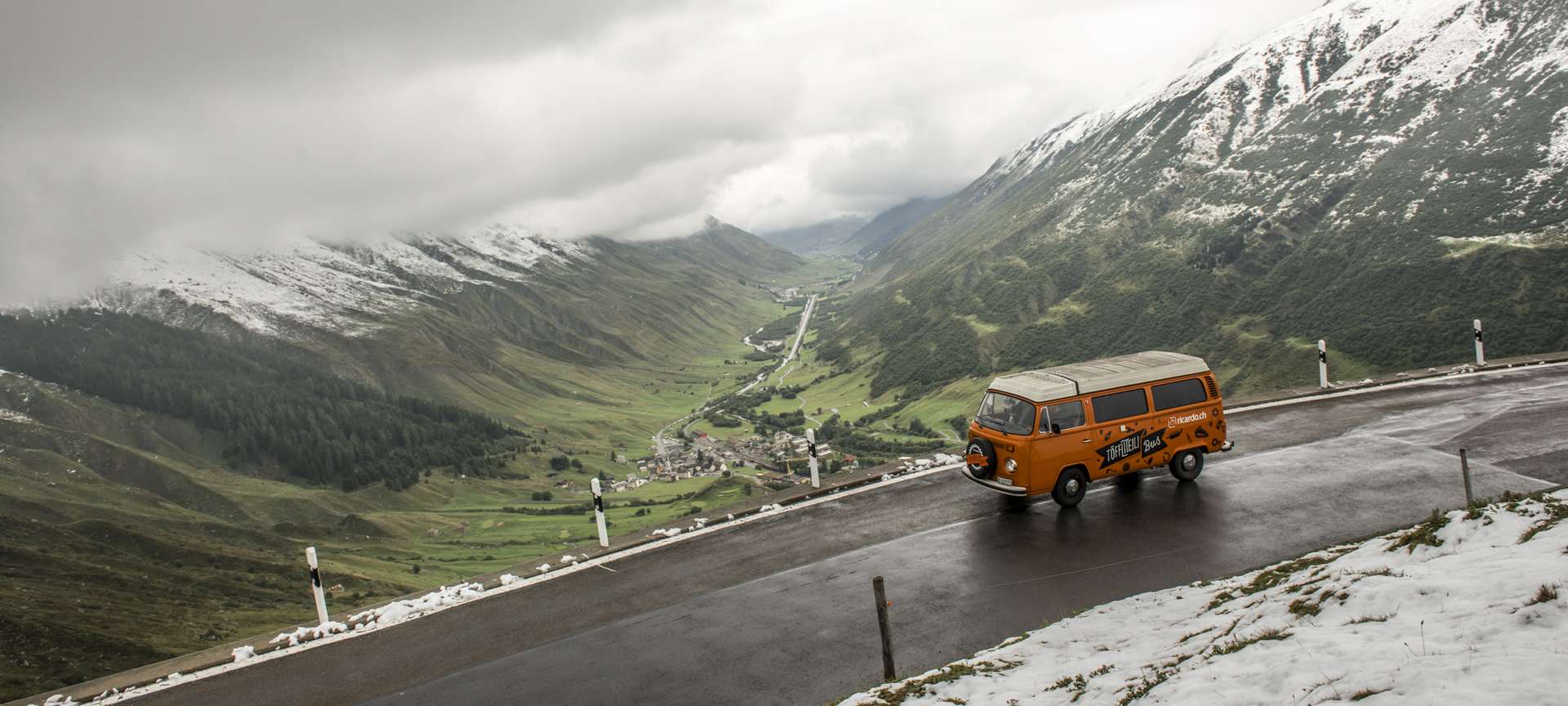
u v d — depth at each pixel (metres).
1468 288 171.38
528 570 16.06
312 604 141.12
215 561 161.25
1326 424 20.88
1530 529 9.33
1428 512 14.48
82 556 155.62
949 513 17.08
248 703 11.82
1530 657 5.90
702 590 14.45
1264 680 7.01
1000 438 16.48
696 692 11.06
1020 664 9.92
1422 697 5.72
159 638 119.81
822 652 11.80
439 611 14.50
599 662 12.16
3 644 109.94
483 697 11.44
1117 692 7.93
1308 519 14.77
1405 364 158.00
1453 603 7.61
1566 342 140.12
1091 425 16.30
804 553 15.70
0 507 182.50
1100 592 12.77
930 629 12.17
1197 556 13.68
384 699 11.61
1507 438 18.14
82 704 12.07
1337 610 8.45
